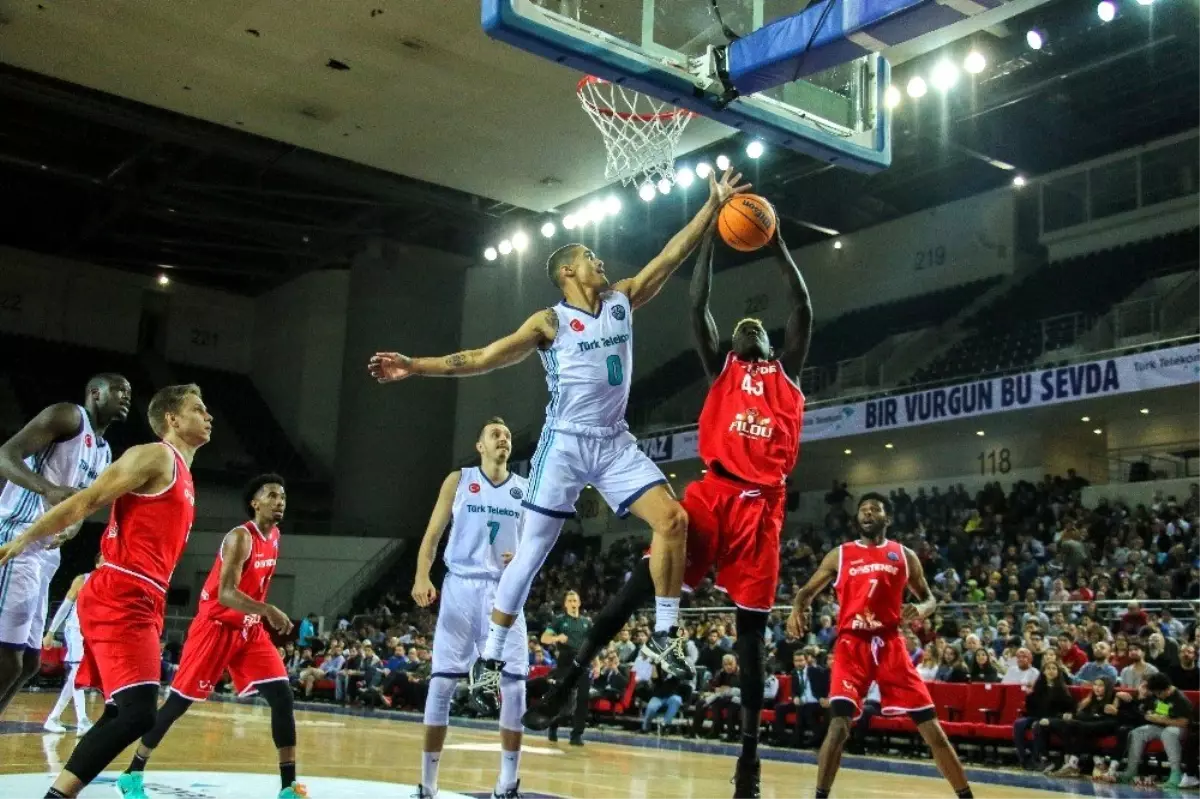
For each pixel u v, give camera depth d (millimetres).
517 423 28328
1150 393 17688
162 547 4734
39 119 22094
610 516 26688
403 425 27125
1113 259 22750
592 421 4586
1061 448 21250
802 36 6402
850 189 24922
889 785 8609
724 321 29656
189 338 32188
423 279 27359
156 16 10773
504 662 4691
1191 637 12430
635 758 10469
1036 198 24516
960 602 15672
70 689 10695
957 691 11766
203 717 13953
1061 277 23375
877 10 6051
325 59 11484
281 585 26547
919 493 22078
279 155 20891
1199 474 19312
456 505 6152
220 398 31109
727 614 16750
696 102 6793
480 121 12727
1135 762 9812
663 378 28641
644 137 9406
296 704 19578
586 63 6402
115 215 26344
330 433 30344
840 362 25359
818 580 6406
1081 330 21625
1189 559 15305
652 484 4574
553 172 14141
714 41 6930
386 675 18531
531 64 11172
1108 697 10352
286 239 28141
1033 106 21125
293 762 5832
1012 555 17641
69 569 26188
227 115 13180
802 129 7133
